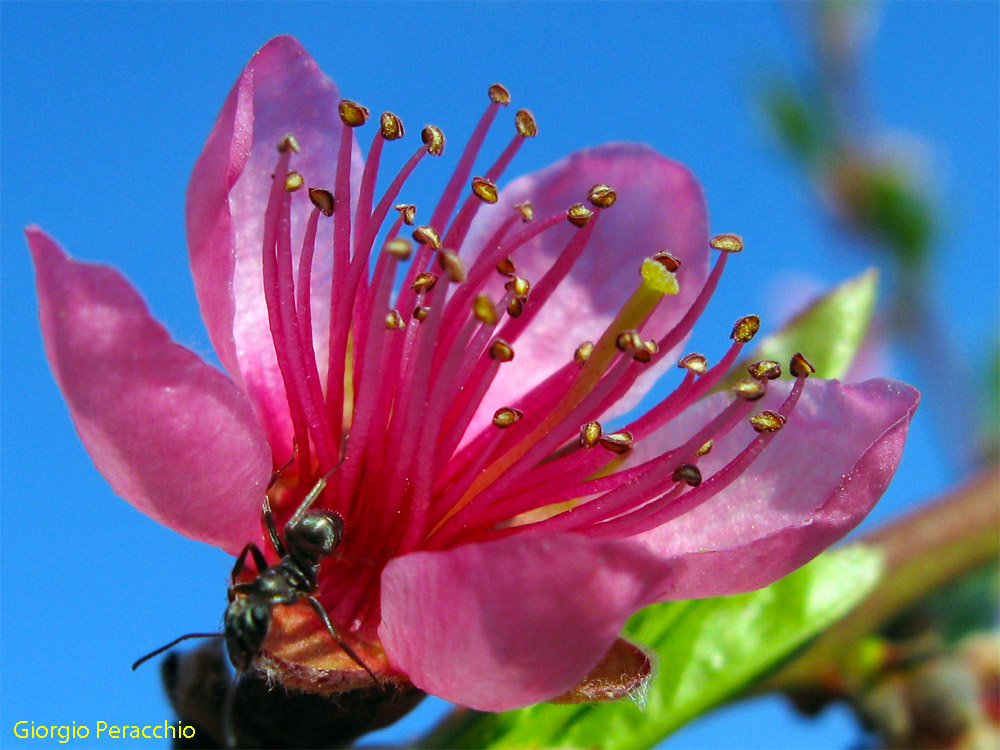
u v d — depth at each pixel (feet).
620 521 0.15
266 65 0.16
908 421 0.15
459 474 0.16
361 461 0.16
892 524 0.18
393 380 0.16
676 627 0.17
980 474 0.18
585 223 0.16
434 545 0.16
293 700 0.15
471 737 0.17
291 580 0.15
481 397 0.15
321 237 0.17
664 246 0.18
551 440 0.15
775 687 0.18
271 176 0.16
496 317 0.15
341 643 0.15
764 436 0.15
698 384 0.16
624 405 0.17
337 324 0.16
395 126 0.16
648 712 0.17
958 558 0.17
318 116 0.17
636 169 0.18
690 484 0.15
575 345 0.18
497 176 0.16
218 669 0.16
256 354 0.16
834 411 0.16
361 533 0.16
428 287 0.16
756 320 0.15
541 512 0.16
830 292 0.19
